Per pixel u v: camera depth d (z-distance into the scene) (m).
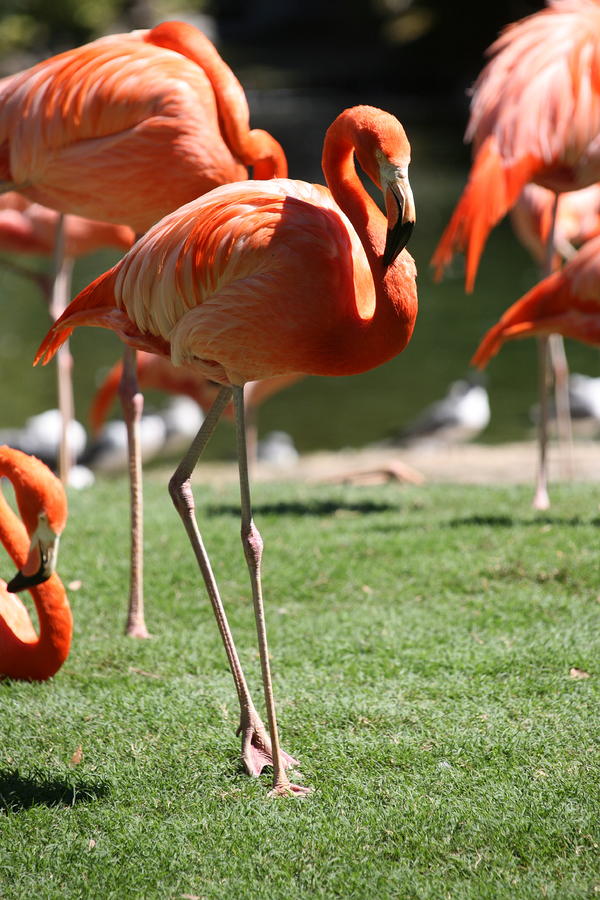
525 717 7.42
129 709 7.63
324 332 6.48
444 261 12.21
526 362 26.81
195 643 8.92
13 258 38.47
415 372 26.22
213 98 9.27
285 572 10.70
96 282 7.27
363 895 5.46
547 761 6.79
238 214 6.50
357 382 26.02
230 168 9.29
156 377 19.44
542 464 13.38
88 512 13.32
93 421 18.97
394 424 22.77
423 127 66.56
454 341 28.20
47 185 9.59
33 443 20.62
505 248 39.34
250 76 80.44
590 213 19.48
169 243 6.69
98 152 9.23
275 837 6.00
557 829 5.96
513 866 5.66
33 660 7.93
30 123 9.39
